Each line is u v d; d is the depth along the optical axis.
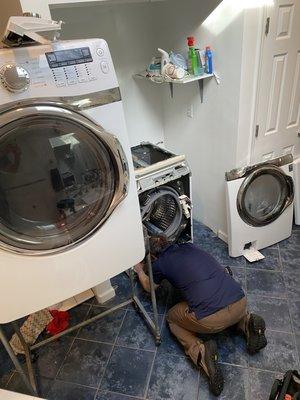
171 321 1.64
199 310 1.44
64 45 0.95
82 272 1.22
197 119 2.25
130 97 2.43
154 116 2.63
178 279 1.54
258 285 1.96
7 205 1.06
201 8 1.83
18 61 0.88
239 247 2.17
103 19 2.06
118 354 1.65
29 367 1.56
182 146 2.55
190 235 2.32
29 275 1.11
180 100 2.35
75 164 1.12
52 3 1.28
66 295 1.22
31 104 0.91
